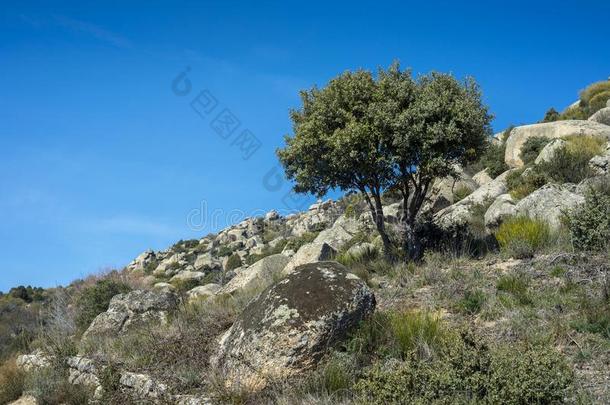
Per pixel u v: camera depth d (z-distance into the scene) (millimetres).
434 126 12062
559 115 30922
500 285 9172
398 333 7574
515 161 23469
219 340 9062
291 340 7270
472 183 22047
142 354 9922
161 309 14664
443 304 9086
